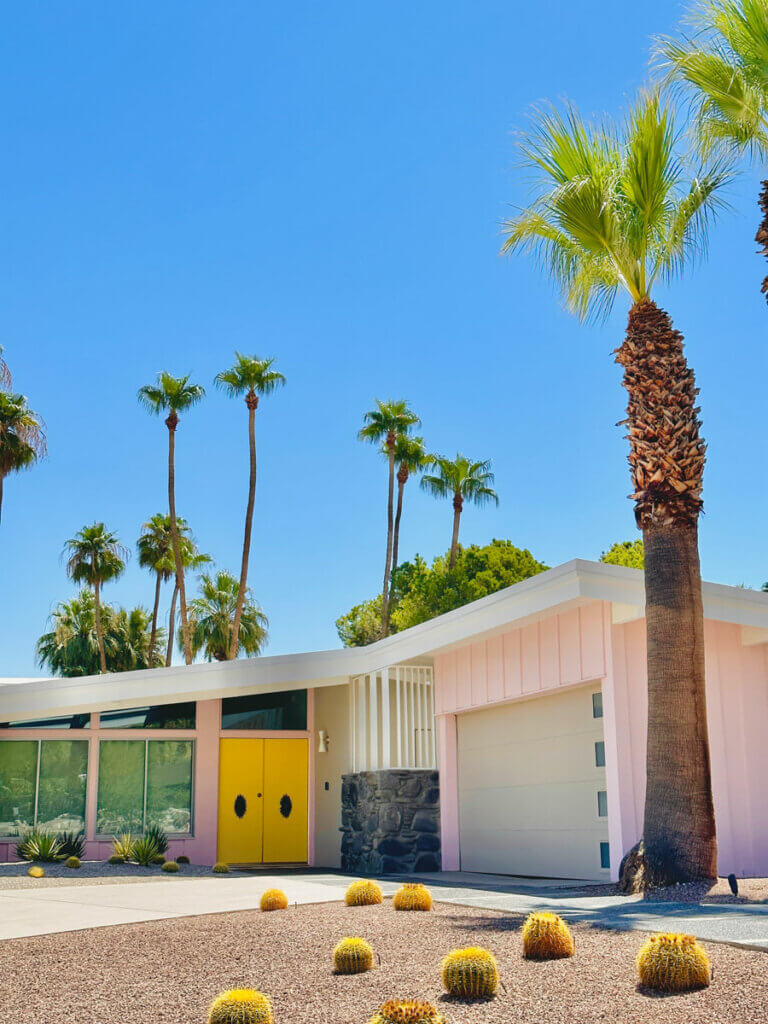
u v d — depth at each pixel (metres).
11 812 19.73
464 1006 5.11
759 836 12.75
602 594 12.12
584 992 5.21
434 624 15.48
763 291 10.10
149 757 20.55
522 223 11.79
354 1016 5.09
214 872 16.38
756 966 5.45
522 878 14.24
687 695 10.14
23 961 7.34
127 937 8.30
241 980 6.22
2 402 31.12
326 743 20.81
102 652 44.00
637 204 10.98
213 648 46.53
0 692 19.28
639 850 10.24
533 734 14.67
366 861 16.89
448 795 16.58
